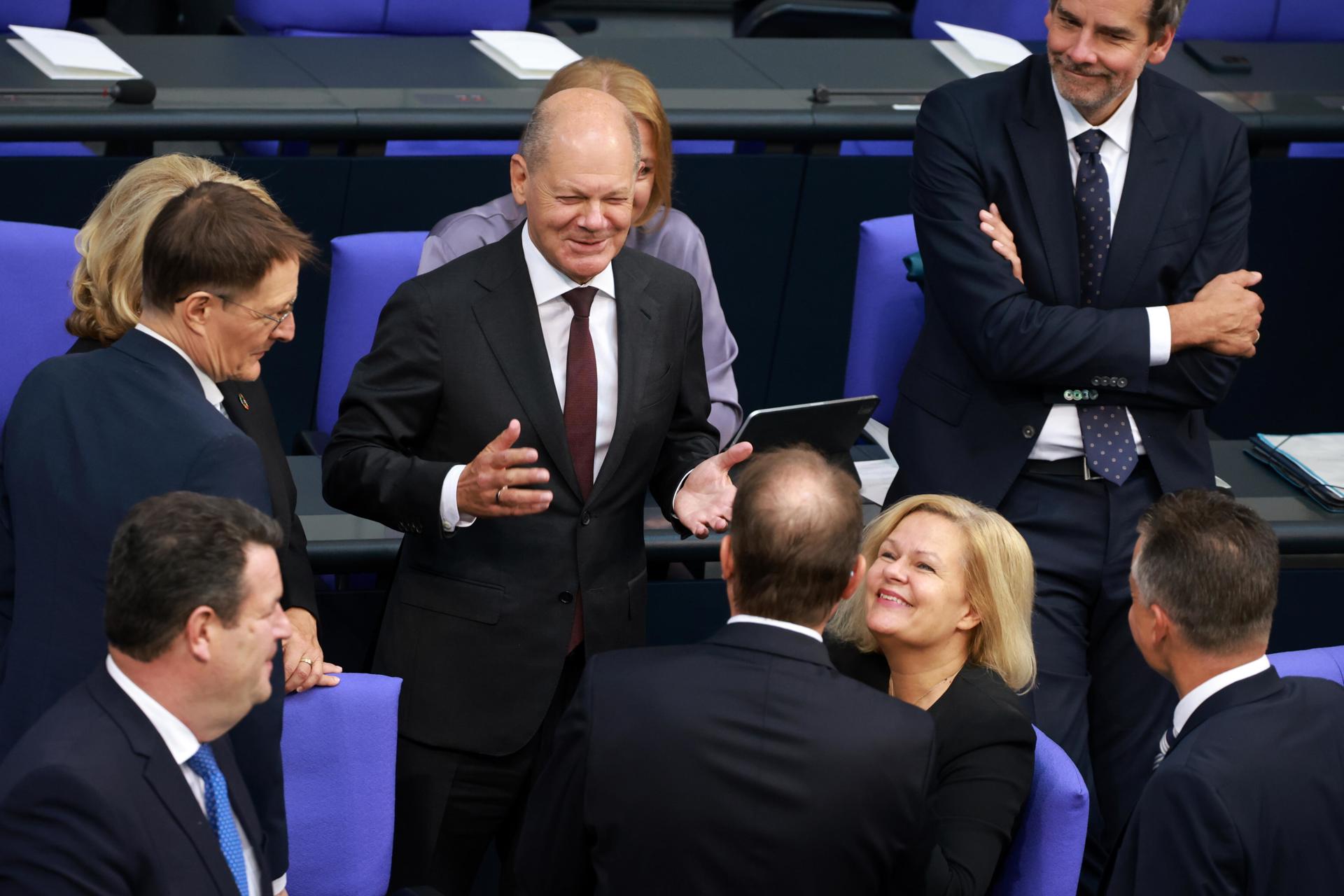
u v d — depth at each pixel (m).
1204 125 10.37
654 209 10.66
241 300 6.98
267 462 8.46
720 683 6.61
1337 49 17.95
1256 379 16.48
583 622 8.69
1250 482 11.77
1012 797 7.73
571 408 8.60
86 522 6.90
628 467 8.67
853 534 6.77
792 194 15.17
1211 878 6.76
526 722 8.61
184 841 6.05
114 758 5.93
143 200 7.77
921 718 6.69
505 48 16.08
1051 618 10.27
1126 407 10.30
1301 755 7.08
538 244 8.39
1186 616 7.38
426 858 8.74
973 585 8.36
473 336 8.48
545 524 8.60
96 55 14.47
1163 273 10.29
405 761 8.70
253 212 7.01
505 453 7.76
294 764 7.92
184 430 6.87
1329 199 15.89
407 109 14.29
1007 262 10.16
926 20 18.78
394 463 8.30
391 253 12.14
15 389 10.95
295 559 8.62
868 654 8.85
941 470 10.53
